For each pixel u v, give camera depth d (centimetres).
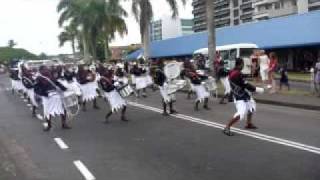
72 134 1506
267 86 2656
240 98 1354
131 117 1856
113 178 937
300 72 4509
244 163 1015
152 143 1290
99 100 2633
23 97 3083
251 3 10806
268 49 4797
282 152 1108
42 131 1600
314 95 2361
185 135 1393
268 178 891
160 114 1906
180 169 984
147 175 948
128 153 1169
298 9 8900
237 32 5203
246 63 3703
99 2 6500
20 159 1164
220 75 2242
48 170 1030
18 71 3519
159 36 9756
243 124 1543
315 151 1107
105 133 1501
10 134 1568
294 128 1451
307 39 4288
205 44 5622
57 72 2253
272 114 1816
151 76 2906
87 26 6656
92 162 1086
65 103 1666
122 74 2664
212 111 1950
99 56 8612
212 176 920
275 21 4944
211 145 1223
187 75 1997
